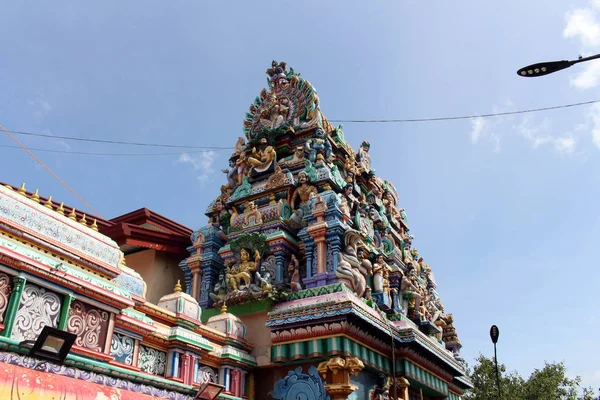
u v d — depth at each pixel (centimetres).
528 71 806
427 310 1975
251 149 1744
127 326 878
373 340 1284
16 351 636
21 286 668
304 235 1399
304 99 1773
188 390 955
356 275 1310
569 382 3531
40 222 721
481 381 3566
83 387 705
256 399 1228
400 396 1369
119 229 1464
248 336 1288
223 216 1592
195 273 1494
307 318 1192
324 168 1539
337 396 1118
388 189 2153
